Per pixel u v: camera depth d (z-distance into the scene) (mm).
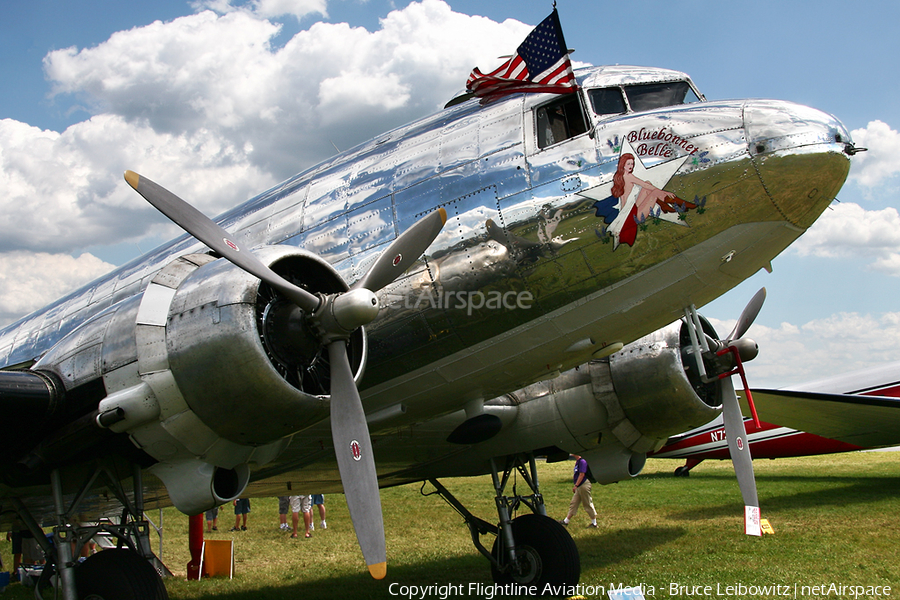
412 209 5840
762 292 7410
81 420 4910
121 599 4945
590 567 7910
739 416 7238
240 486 5172
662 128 5367
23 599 8125
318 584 8156
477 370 5742
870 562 7492
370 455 4656
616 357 7145
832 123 5129
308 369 4840
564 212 5352
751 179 5059
